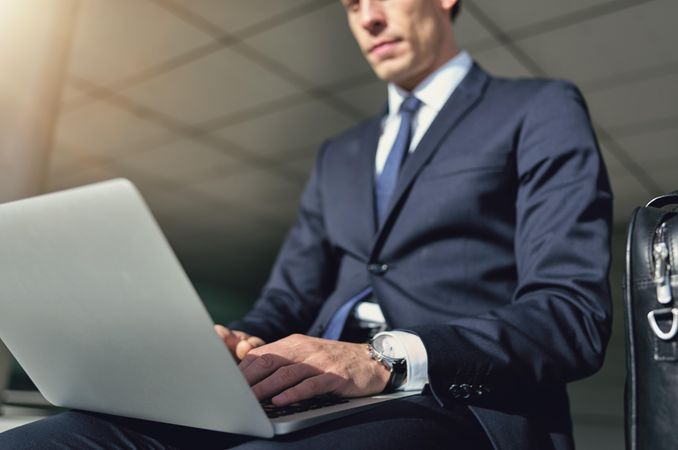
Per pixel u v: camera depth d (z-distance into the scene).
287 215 6.33
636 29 2.79
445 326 0.62
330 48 3.11
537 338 0.60
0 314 0.59
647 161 4.35
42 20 1.88
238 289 11.59
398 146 0.91
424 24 0.94
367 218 0.87
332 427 0.51
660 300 0.53
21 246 0.49
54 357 0.58
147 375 0.50
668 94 3.37
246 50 3.16
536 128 0.78
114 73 3.37
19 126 1.82
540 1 2.64
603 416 6.14
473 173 0.79
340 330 0.80
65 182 5.21
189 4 2.77
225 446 0.61
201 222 6.61
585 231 0.69
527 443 0.61
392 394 0.61
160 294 0.42
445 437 0.56
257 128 4.14
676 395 0.51
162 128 4.12
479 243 0.78
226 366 0.43
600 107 3.60
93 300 0.48
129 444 0.59
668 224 0.55
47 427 0.58
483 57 3.13
